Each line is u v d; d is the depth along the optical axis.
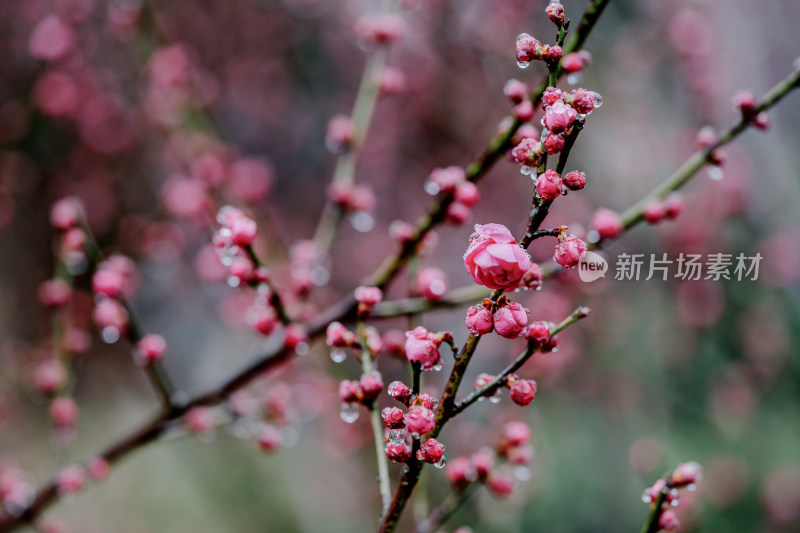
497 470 1.90
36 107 4.38
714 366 4.07
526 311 1.12
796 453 4.04
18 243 4.71
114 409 4.93
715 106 3.75
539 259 3.65
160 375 2.26
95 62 4.37
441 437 3.65
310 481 4.64
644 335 4.04
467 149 4.35
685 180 1.84
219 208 3.18
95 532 4.46
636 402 4.02
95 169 4.68
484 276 1.03
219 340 5.17
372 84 2.40
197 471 4.82
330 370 3.43
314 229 4.71
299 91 4.84
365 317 1.61
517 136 1.70
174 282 4.95
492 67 4.05
